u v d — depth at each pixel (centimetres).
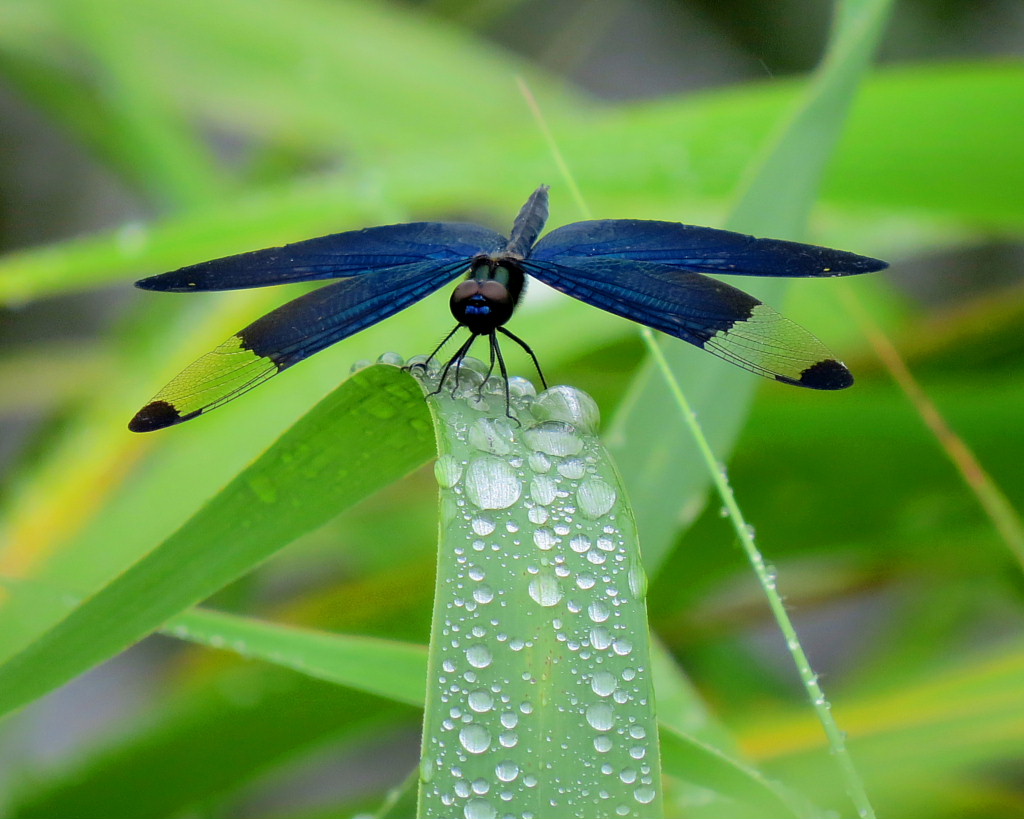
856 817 57
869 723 58
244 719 57
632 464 55
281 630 54
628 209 61
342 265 55
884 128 58
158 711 58
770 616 62
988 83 58
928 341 61
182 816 58
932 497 60
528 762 52
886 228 62
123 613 53
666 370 54
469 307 54
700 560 60
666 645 62
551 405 54
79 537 59
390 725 61
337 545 64
